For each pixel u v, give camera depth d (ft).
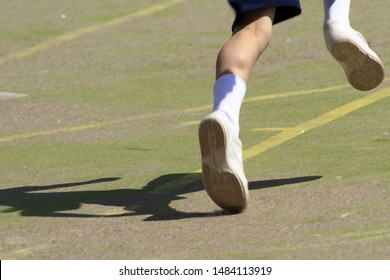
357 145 51.75
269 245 38.55
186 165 51.13
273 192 45.27
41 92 71.56
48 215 44.73
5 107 67.62
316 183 46.11
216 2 101.71
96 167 51.93
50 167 52.65
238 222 41.57
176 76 73.77
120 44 86.22
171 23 93.50
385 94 62.03
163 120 61.26
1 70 80.07
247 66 42.57
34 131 61.11
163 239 40.22
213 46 82.74
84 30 93.15
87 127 61.00
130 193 47.14
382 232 38.99
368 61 44.04
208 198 45.44
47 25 96.17
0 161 54.44
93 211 44.78
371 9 89.97
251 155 51.67
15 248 40.60
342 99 62.13
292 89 66.49
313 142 53.26
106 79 74.38
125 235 41.09
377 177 46.14
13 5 107.04
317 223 40.70
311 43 79.71
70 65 79.97
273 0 42.78
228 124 40.37
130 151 54.65
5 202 47.19
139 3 104.22
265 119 59.21
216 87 42.32
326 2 45.03
